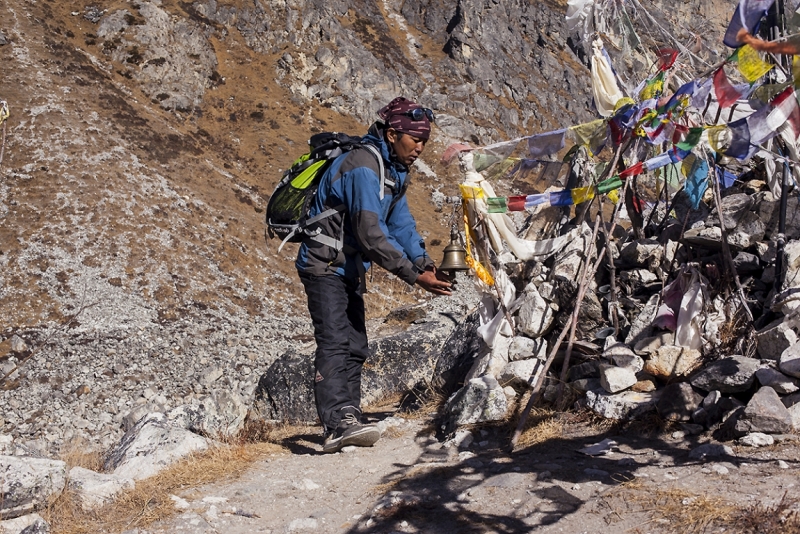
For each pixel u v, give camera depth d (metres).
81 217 47.09
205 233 50.62
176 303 41.34
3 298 37.94
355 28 95.56
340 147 4.11
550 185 4.80
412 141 4.07
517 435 3.99
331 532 3.03
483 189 4.58
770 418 3.53
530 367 4.72
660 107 4.14
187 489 3.57
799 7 3.37
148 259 45.06
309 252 4.14
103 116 60.69
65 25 72.12
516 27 113.69
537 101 103.75
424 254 4.28
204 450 4.22
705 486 3.06
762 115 3.53
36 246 43.34
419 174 74.00
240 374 28.52
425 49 103.44
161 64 72.19
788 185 4.89
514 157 4.63
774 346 4.02
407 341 6.39
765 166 4.99
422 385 5.97
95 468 4.39
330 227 4.10
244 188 60.62
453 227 4.15
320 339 4.22
